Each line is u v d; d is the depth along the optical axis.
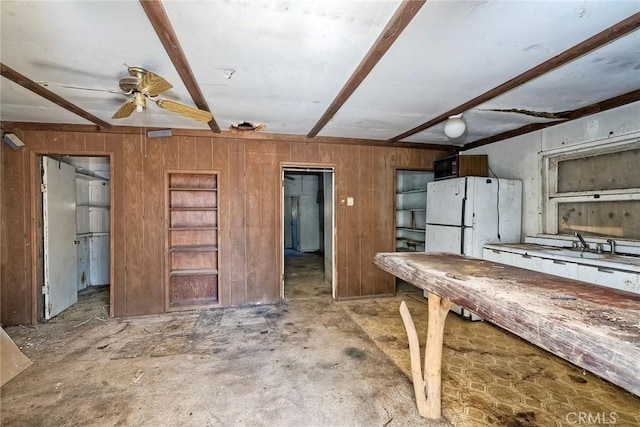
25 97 2.72
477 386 2.26
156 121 3.53
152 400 2.11
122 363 2.61
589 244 3.01
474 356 2.72
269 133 4.13
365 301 4.38
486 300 1.26
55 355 2.75
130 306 3.79
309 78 2.37
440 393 1.98
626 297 1.23
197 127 3.80
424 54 2.00
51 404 2.06
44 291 3.64
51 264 3.73
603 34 1.76
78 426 1.86
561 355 0.93
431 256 2.33
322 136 4.30
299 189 9.30
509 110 3.15
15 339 3.10
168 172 3.89
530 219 3.72
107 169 5.23
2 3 1.46
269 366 2.55
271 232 4.23
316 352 2.80
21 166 3.55
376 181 4.60
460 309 3.69
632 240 2.76
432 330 1.93
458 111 3.12
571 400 2.10
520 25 1.68
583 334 0.88
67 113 3.18
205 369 2.51
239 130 3.80
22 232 3.55
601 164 3.06
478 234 3.65
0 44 1.85
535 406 2.04
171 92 2.61
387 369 2.51
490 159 4.28
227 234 4.08
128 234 3.79
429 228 4.29
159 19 1.58
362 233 4.55
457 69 2.21
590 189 3.16
